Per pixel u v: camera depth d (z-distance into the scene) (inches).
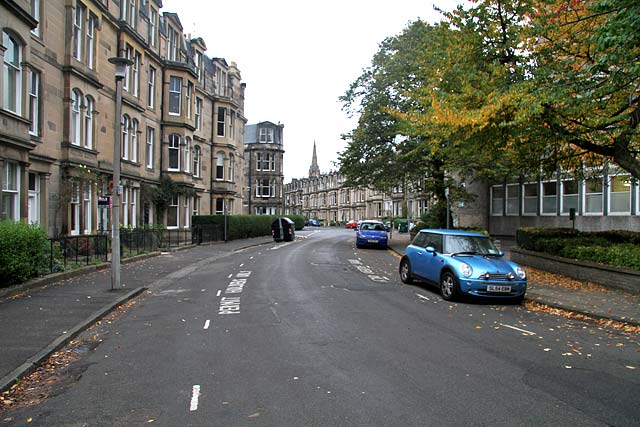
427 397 203.5
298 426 175.3
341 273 661.9
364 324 346.3
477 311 406.0
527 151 570.9
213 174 1533.0
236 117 1740.9
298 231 2500.0
